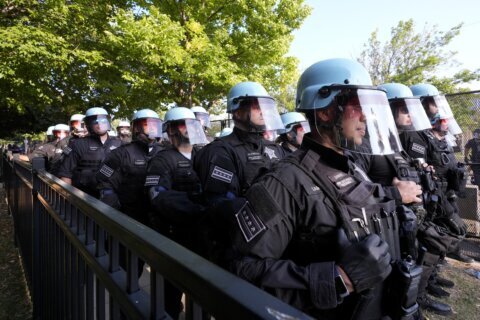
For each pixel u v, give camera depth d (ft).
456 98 19.74
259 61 34.78
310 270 3.86
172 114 10.75
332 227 4.17
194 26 29.27
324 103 4.66
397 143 4.86
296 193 4.24
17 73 28.04
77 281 5.91
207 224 6.16
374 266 3.68
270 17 33.22
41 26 28.71
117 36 29.40
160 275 3.20
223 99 40.32
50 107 41.34
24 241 13.25
